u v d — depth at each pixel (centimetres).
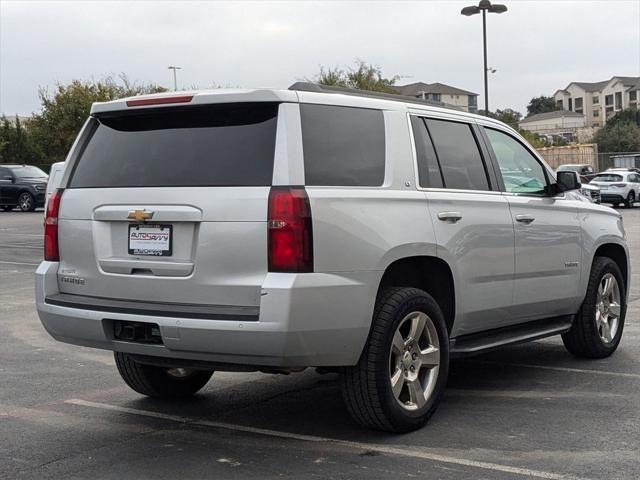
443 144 582
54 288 539
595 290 721
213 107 494
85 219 521
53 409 602
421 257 535
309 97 492
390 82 4759
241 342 456
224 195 471
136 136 523
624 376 680
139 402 620
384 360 498
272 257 458
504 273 605
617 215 772
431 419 557
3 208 3469
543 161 691
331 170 488
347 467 466
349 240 479
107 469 471
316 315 461
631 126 9338
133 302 498
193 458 487
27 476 460
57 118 4809
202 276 473
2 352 816
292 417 572
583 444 503
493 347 601
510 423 548
